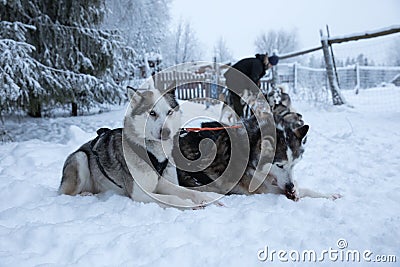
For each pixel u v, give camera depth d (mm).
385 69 20984
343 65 27406
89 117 9812
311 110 10297
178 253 1836
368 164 4125
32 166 4094
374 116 8648
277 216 2367
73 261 1818
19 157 4402
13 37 6562
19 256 1830
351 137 6023
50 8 7762
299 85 13234
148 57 18375
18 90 5883
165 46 27312
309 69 16031
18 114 8617
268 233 2104
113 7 17406
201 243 2004
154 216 2453
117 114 10430
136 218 2424
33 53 7293
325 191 3135
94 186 3172
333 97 11125
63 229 2131
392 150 4867
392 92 15758
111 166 2912
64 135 7051
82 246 1934
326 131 6793
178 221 2293
